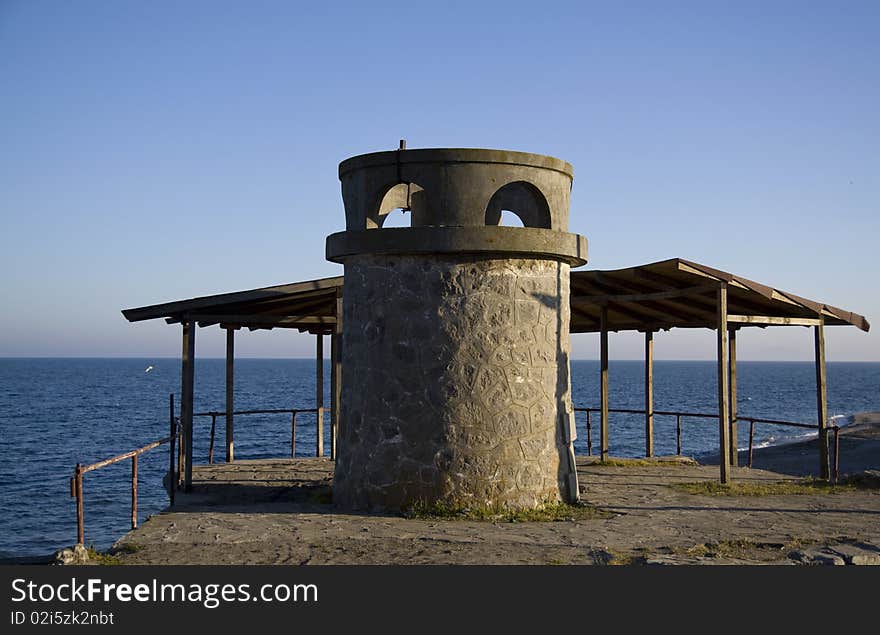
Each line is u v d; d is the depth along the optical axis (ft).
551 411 35.37
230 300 41.04
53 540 69.51
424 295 33.76
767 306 47.67
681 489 40.88
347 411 35.70
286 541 28.99
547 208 35.12
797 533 30.66
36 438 143.84
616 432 145.89
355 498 34.81
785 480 44.91
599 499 37.73
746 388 342.64
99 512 80.94
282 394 273.33
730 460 53.88
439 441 33.27
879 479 42.96
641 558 26.66
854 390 333.21
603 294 50.72
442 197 33.68
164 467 110.42
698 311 52.75
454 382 33.30
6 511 81.15
